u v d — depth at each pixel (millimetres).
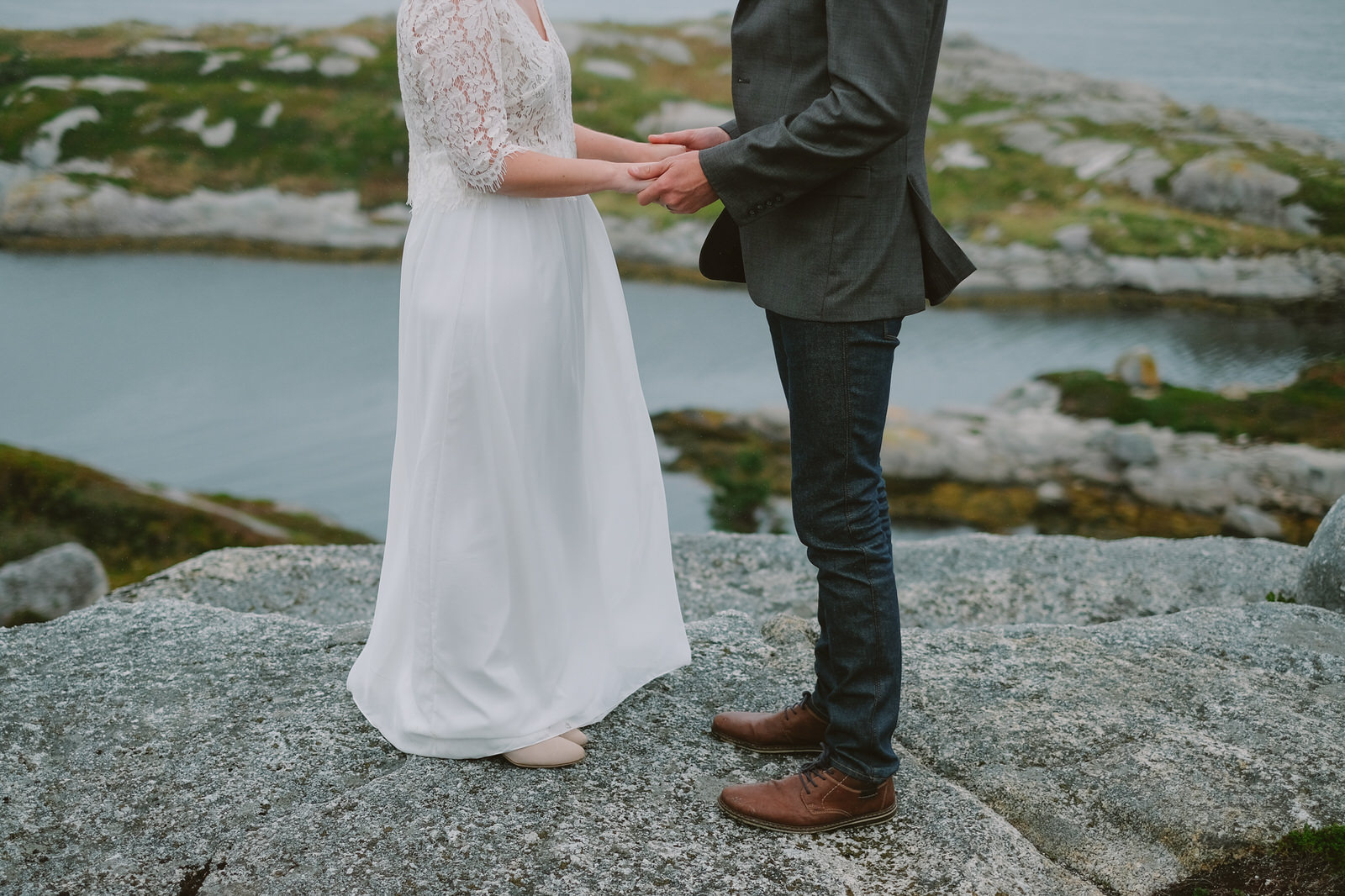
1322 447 14477
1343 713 2381
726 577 4918
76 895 1732
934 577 4820
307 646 2598
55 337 30234
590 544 2193
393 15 64625
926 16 1539
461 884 1731
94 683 2385
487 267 1943
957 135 39844
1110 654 2703
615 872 1767
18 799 1959
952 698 2443
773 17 1694
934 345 26094
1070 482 14250
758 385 23359
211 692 2359
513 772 2045
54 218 40219
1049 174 35688
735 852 1829
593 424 2236
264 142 45062
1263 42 52219
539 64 1920
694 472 15445
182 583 4449
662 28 50344
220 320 32438
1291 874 1881
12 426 22641
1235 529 13242
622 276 34625
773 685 2445
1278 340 24219
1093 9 74000
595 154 2270
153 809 1938
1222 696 2445
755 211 1709
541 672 2080
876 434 1783
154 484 12727
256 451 20578
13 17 56719
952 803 1988
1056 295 29438
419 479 2000
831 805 1866
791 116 1686
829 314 1708
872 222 1704
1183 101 38625
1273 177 31281
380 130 45281
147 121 44531
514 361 1955
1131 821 1992
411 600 2055
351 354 28969
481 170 1858
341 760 2094
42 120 43281
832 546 1787
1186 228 29781
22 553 10500
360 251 41062
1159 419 15688
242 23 57000
